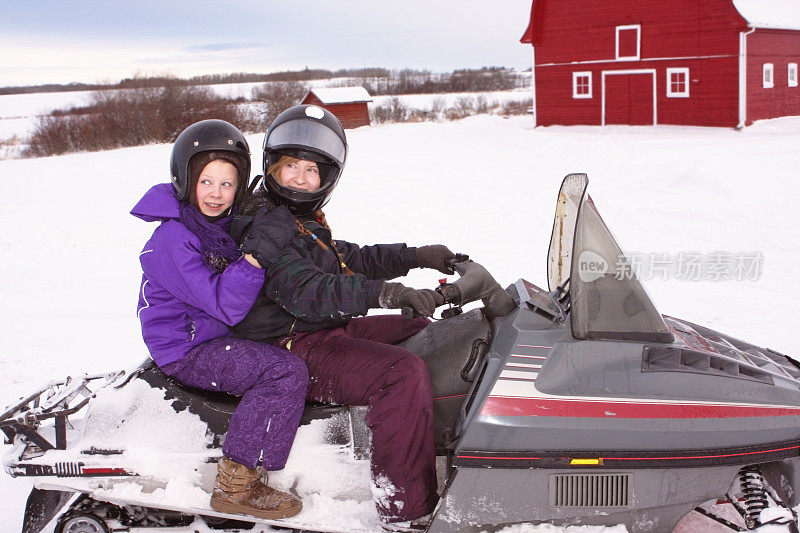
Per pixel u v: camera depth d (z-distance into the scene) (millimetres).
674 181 12336
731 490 3010
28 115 65875
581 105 29172
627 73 27484
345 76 134250
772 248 8180
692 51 25391
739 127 24312
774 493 3043
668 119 26688
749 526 2975
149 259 2961
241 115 41031
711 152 14883
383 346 3037
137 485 2975
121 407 3066
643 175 13430
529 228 9836
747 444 2846
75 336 6391
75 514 3072
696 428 2824
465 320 3225
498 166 16375
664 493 2855
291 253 2943
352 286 2854
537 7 29250
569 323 3012
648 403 2836
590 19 28078
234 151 2969
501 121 36188
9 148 38750
